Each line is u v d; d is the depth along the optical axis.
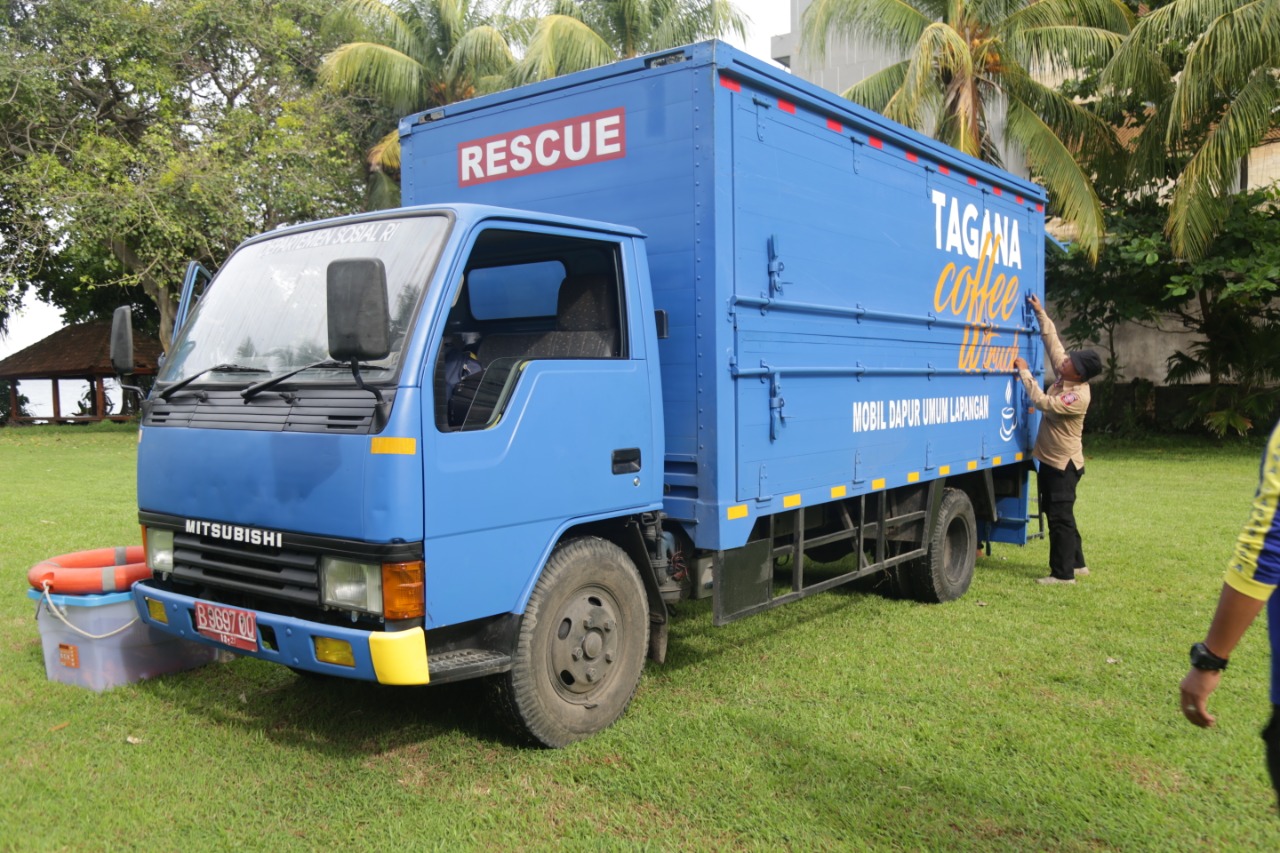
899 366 6.27
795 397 5.22
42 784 3.91
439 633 4.00
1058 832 3.61
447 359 4.87
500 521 3.96
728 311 4.68
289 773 4.07
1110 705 4.91
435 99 21.77
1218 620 2.27
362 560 3.63
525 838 3.55
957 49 14.95
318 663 3.73
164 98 20.97
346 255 4.22
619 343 4.61
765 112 4.95
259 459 3.95
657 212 4.79
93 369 30.98
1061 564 7.72
